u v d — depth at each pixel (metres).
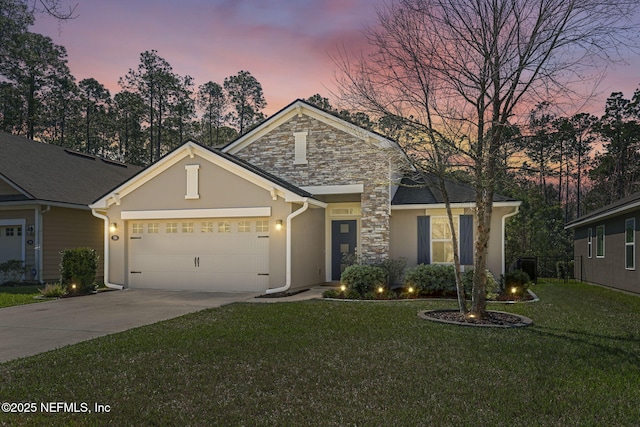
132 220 15.24
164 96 46.34
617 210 14.09
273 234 13.70
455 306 11.01
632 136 33.38
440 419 4.25
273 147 16.16
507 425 4.13
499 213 14.70
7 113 37.12
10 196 17.06
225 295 13.32
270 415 4.34
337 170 15.41
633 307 11.47
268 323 8.70
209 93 49.50
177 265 14.73
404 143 9.92
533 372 5.67
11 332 8.34
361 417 4.29
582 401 4.72
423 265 13.59
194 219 14.66
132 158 45.94
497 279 14.58
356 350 6.68
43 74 38.16
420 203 15.07
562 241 26.75
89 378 5.43
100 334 8.13
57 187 18.28
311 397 4.80
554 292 15.08
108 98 46.41
